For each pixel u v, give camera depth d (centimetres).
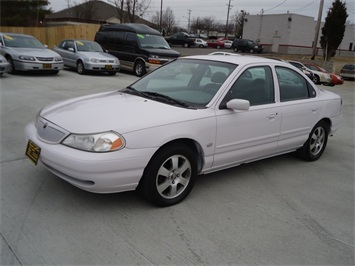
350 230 322
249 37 5459
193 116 343
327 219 340
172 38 4722
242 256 272
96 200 343
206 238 293
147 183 322
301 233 311
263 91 419
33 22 3553
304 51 4862
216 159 371
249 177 434
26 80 1147
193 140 345
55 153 304
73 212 319
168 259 262
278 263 267
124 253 266
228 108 368
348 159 538
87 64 1397
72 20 4169
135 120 317
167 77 436
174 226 308
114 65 1452
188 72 427
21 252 259
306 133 480
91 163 288
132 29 1573
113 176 298
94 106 357
